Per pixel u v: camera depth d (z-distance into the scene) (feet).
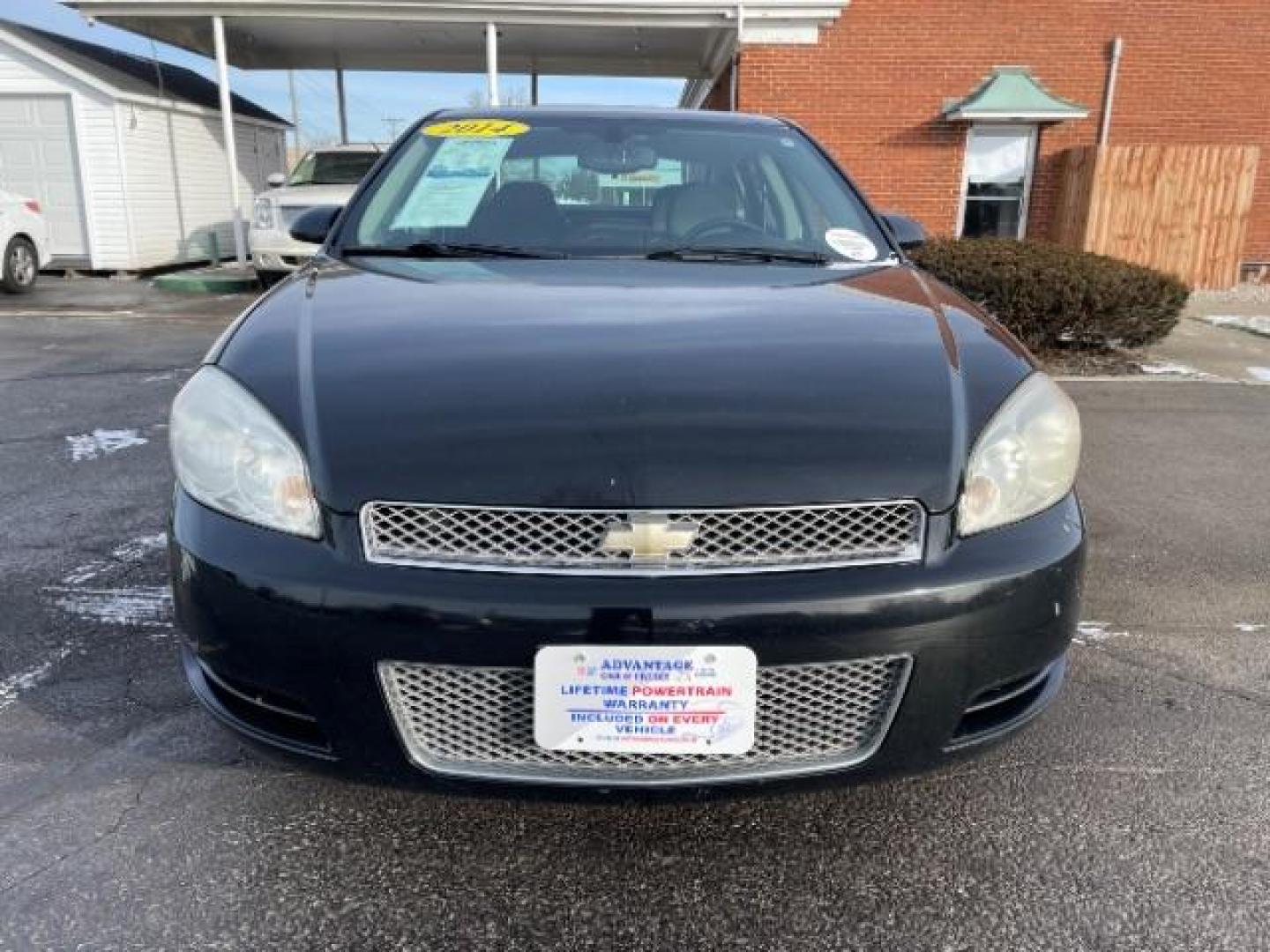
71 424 17.17
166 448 15.66
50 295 36.99
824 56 39.65
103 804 6.74
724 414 5.59
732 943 5.58
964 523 5.59
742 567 5.28
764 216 9.26
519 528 5.25
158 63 47.75
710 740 5.32
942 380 6.13
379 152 38.83
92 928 5.61
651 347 6.24
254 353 6.31
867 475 5.42
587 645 5.17
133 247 44.55
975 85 40.01
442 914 5.78
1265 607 10.28
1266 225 42.04
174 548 5.82
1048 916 5.80
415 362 6.05
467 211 9.16
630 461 5.30
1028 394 6.25
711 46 44.62
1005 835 6.54
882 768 5.65
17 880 5.98
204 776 7.09
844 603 5.27
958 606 5.43
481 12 37.17
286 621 5.37
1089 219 38.40
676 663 5.21
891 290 7.79
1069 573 5.87
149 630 9.32
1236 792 7.02
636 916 5.79
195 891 5.93
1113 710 8.14
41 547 11.40
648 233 9.02
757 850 6.38
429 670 5.35
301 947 5.52
